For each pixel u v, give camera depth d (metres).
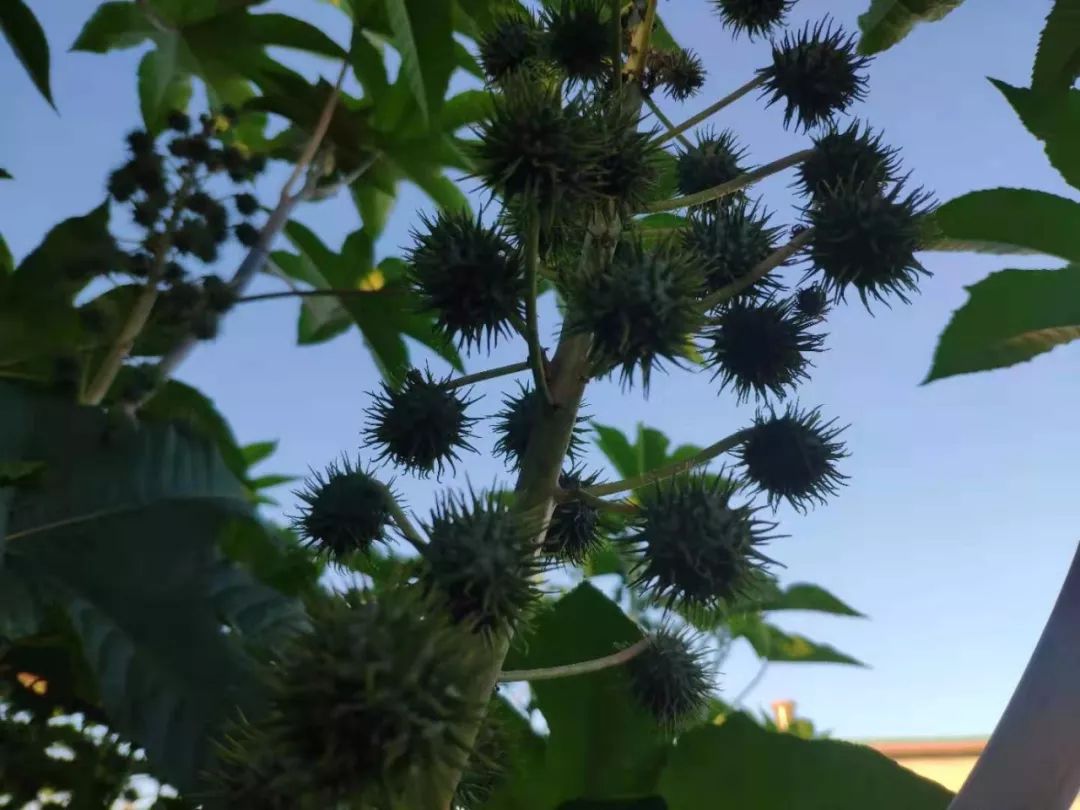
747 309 0.21
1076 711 0.14
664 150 0.23
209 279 0.32
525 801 0.28
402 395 0.23
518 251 0.20
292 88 0.43
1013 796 0.14
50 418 0.27
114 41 0.44
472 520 0.17
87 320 0.31
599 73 0.25
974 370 0.32
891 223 0.19
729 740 0.27
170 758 0.21
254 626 0.25
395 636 0.14
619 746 0.28
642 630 0.29
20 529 0.25
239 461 0.38
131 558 0.25
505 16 0.30
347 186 0.49
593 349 0.18
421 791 0.15
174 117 0.34
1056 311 0.30
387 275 0.48
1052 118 0.30
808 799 0.26
